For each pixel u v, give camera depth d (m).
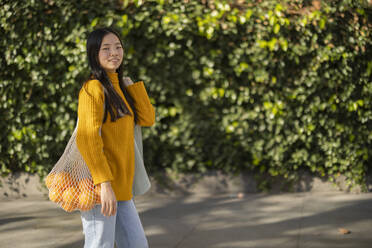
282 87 5.21
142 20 5.02
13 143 5.36
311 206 4.86
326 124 5.31
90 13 4.98
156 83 5.18
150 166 5.44
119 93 2.45
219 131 5.32
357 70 5.29
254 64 5.13
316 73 5.14
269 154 5.32
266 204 4.98
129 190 2.40
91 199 2.19
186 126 5.30
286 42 5.03
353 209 4.71
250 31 5.06
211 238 3.94
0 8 5.14
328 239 3.82
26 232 4.13
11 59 5.16
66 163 2.28
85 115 2.17
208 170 5.48
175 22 4.95
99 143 2.16
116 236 2.43
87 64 5.00
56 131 5.32
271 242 3.79
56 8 5.09
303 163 5.48
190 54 5.14
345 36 5.20
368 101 5.34
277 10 5.05
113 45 2.36
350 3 5.23
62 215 4.67
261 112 5.25
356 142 5.38
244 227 4.21
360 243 3.71
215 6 5.12
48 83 5.20
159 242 3.85
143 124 2.65
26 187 5.49
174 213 4.73
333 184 5.46
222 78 5.18
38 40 5.11
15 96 5.28
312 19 5.08
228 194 5.45
